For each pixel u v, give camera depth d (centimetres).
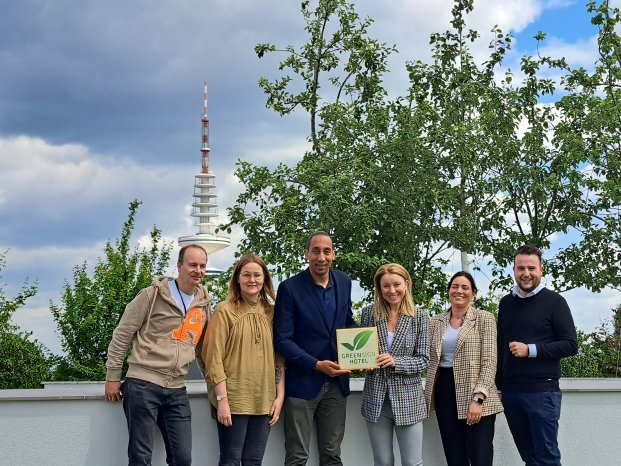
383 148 1595
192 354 558
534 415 570
